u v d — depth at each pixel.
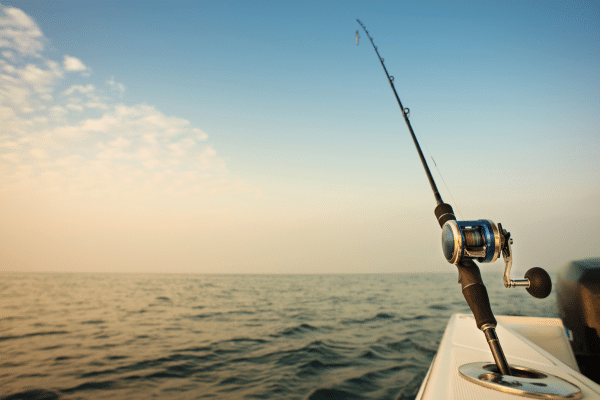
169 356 5.46
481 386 0.79
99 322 9.73
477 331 1.66
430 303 14.89
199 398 3.61
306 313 11.32
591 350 1.50
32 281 46.53
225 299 18.45
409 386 3.83
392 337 6.73
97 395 3.75
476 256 0.80
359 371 4.45
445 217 1.00
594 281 1.53
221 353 5.62
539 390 0.67
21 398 3.70
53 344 6.63
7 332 8.14
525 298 14.93
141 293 24.45
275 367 4.71
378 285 35.12
